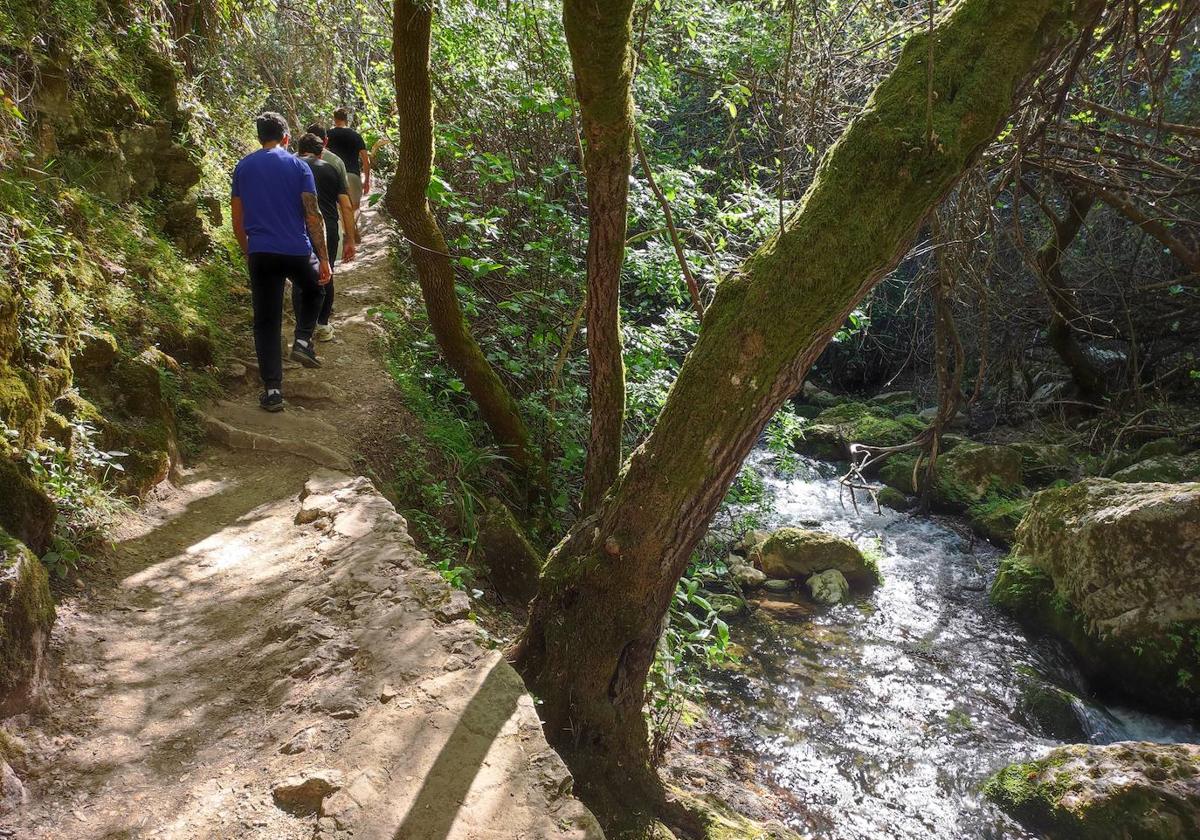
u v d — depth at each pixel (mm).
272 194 5301
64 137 5281
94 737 2605
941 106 3152
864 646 6445
